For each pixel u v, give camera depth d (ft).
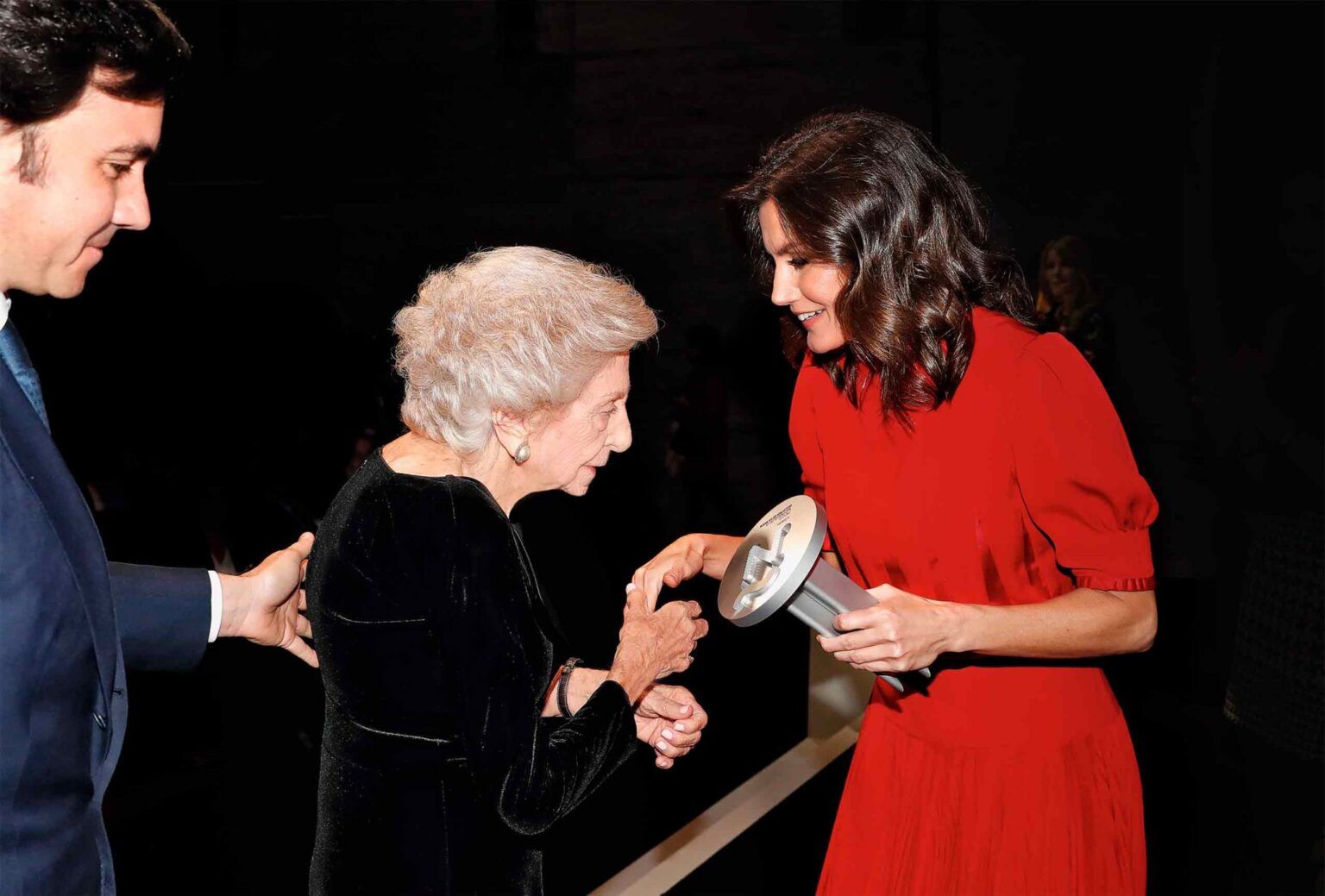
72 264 3.66
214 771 10.07
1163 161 18.40
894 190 4.75
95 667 3.76
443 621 3.96
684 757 11.28
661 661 4.77
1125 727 5.48
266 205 24.71
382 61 23.94
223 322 13.78
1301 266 9.09
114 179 3.63
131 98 3.51
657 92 23.03
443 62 23.80
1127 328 17.53
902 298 4.78
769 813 9.75
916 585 5.32
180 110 24.52
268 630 5.27
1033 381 4.83
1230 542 12.58
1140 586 4.84
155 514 9.81
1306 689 7.79
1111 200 18.86
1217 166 17.40
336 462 13.52
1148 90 18.54
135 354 12.91
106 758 3.90
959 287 4.83
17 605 3.54
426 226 24.32
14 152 3.39
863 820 5.67
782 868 8.85
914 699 5.47
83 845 3.80
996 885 5.26
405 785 4.16
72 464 11.12
